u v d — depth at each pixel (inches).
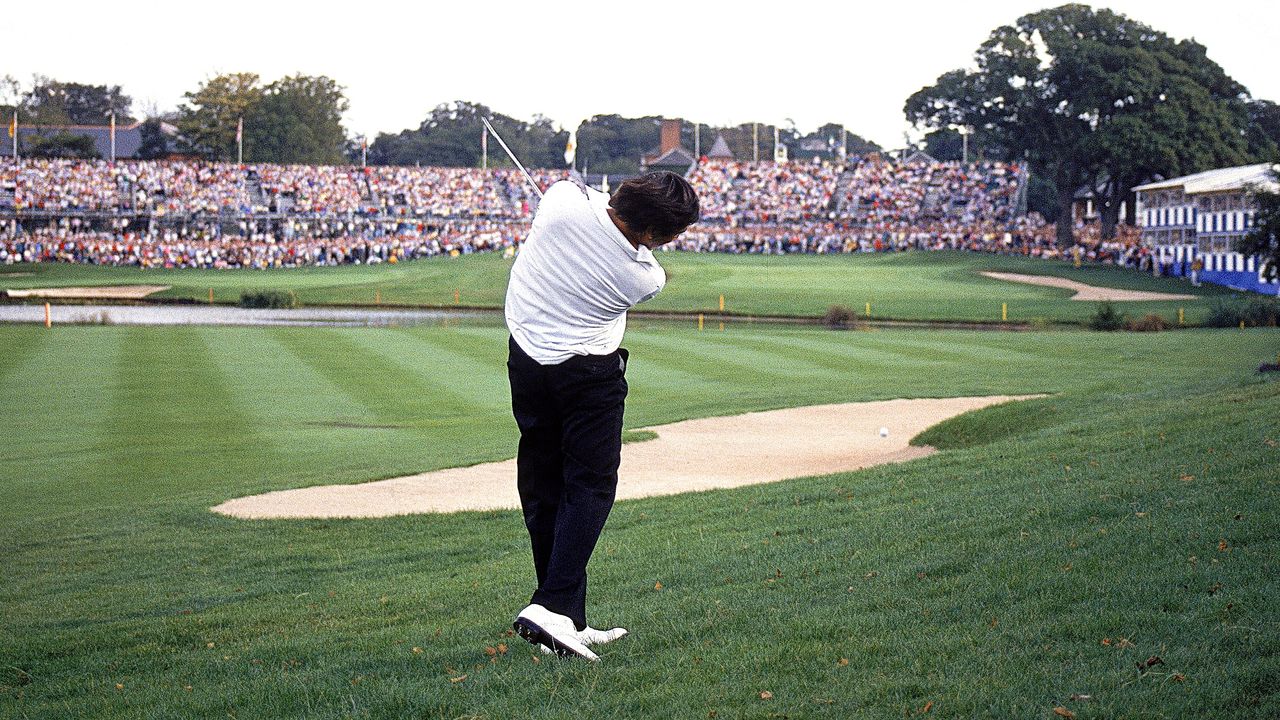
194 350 1386.6
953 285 2699.3
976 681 185.8
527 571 374.0
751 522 424.8
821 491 488.1
